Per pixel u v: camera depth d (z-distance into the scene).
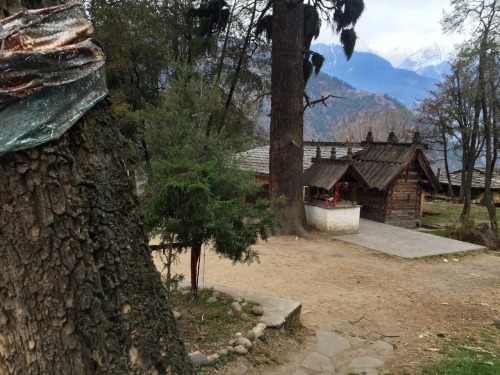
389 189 16.02
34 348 1.48
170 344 1.81
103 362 1.55
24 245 1.43
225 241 4.24
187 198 3.80
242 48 19.83
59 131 1.45
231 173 4.32
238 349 3.84
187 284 5.54
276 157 11.40
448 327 5.57
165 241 4.40
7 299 1.45
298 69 11.30
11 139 1.37
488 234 14.23
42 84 1.40
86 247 1.52
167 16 19.61
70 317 1.50
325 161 12.42
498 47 14.80
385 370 4.13
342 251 10.07
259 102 17.41
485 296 7.13
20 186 1.41
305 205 12.55
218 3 17.70
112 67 15.21
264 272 7.81
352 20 14.28
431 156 41.09
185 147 4.07
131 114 4.45
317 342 4.68
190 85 4.38
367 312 6.06
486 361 4.36
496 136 17.94
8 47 1.37
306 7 14.34
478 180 32.06
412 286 7.55
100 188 1.60
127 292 1.65
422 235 12.61
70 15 1.52
